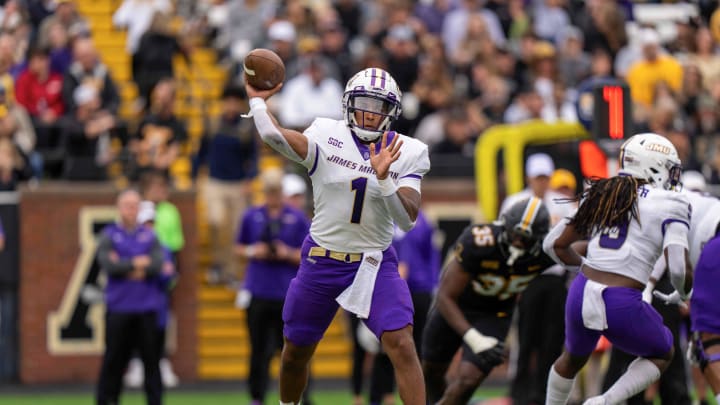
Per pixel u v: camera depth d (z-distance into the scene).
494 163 48.41
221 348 57.34
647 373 29.31
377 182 26.30
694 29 67.06
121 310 41.69
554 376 30.25
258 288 43.78
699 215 31.94
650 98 60.06
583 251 31.16
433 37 66.62
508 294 32.81
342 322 58.56
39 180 57.19
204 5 70.94
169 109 56.75
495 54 65.62
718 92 60.47
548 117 60.00
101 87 59.19
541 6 71.81
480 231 32.00
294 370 28.48
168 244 52.31
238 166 56.72
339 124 27.17
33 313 55.25
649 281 30.98
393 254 27.66
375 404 44.34
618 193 29.02
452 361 36.38
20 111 56.84
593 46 67.44
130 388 53.34
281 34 61.44
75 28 60.81
